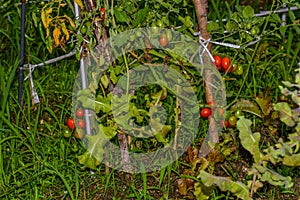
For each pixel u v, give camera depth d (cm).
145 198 295
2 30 389
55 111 353
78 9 296
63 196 302
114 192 302
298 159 271
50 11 291
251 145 271
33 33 387
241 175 312
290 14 312
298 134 268
